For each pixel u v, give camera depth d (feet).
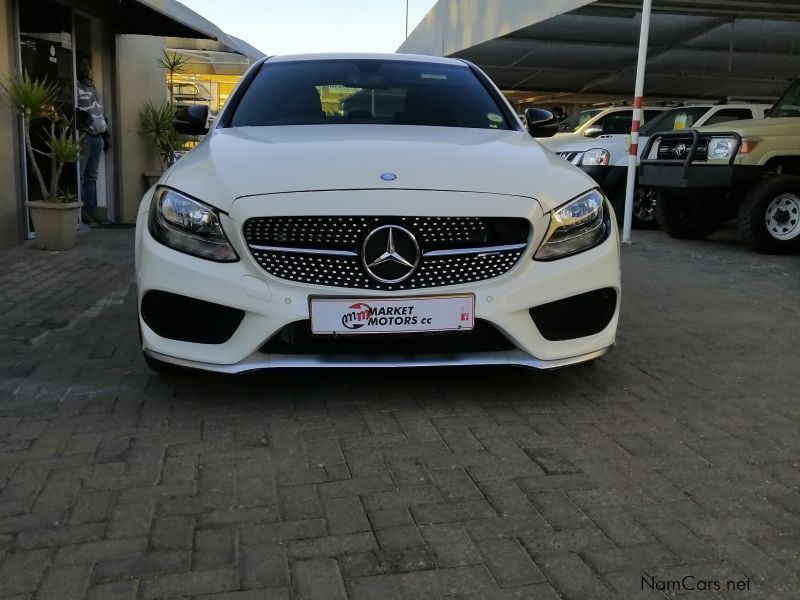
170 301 10.26
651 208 34.27
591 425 10.42
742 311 17.71
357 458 9.29
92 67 32.78
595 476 8.88
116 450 9.52
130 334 14.96
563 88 65.98
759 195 25.48
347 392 11.48
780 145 25.11
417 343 10.36
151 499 8.29
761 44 47.75
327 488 8.54
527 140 13.01
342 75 15.02
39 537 7.54
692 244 29.25
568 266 10.48
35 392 11.56
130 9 31.35
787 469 9.16
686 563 7.13
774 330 15.93
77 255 24.54
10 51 25.21
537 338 10.41
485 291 10.13
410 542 7.45
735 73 56.70
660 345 14.67
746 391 11.98
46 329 15.34
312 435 9.96
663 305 18.34
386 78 15.03
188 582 6.81
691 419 10.73
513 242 10.32
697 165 25.85
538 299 10.28
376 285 10.00
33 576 6.90
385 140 11.89
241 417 10.56
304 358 10.20
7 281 20.29
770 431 10.34
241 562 7.11
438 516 7.95
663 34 46.39
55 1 28.43
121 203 34.86
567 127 46.93
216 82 80.12
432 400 11.21
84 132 31.35
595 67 56.13
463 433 10.05
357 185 10.16
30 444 9.70
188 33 34.86
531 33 46.50
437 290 10.03
